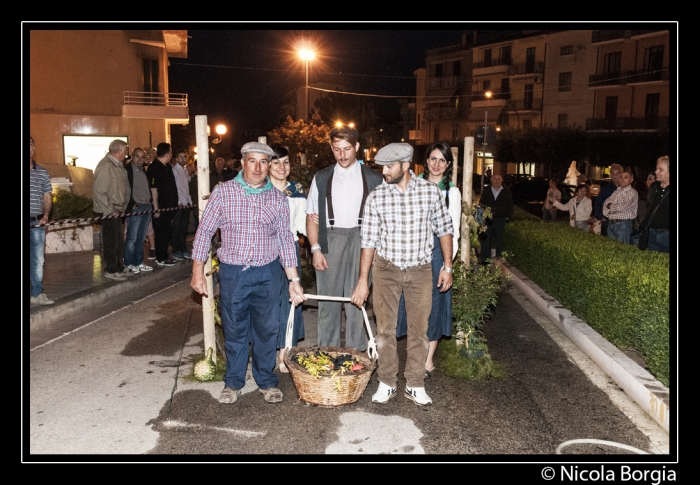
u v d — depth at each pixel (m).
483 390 5.26
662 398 4.65
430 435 4.40
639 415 4.79
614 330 5.96
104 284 8.64
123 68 24.38
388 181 4.70
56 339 6.53
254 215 4.70
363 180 5.45
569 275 7.36
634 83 40.03
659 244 7.44
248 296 4.82
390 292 4.82
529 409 4.87
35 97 23.11
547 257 8.37
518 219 12.36
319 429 4.46
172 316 7.57
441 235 4.84
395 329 4.94
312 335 6.93
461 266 5.84
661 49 38.81
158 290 9.09
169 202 10.43
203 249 4.79
